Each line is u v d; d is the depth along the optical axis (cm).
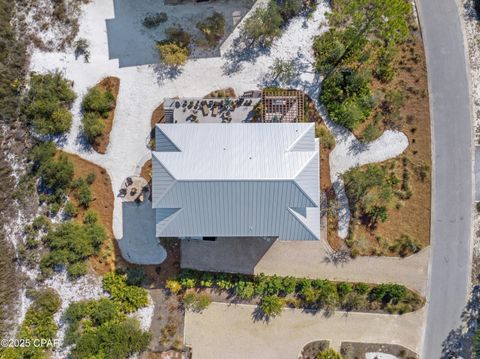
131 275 3027
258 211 2655
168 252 3056
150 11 3053
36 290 3053
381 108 3045
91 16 3059
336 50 2938
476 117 3042
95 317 3000
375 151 3052
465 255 3042
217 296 3059
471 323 3033
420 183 3039
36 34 3058
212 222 2684
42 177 3045
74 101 3056
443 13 3047
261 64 3059
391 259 3050
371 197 2989
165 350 3056
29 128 3058
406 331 3056
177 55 2988
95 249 3017
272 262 3056
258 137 2689
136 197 3058
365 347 3059
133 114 3059
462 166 3042
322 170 3041
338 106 2994
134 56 3058
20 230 3067
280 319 3061
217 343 3075
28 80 3059
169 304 3058
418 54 3042
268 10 2956
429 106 3047
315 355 3058
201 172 2562
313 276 3059
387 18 2947
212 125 2731
